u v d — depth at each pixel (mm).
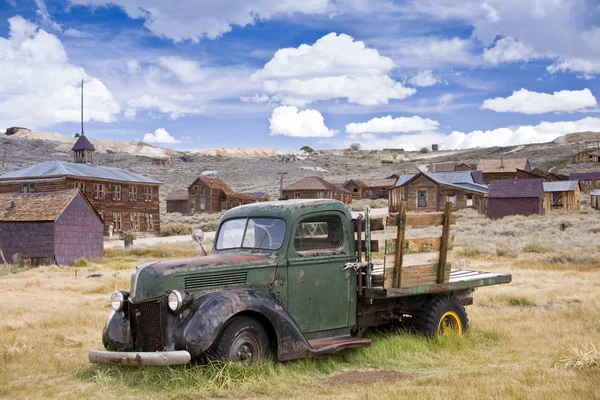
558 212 66812
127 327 7242
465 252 28922
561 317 11375
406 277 8469
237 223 8234
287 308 7516
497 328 9656
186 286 6848
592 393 5570
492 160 101188
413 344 8219
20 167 125875
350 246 8211
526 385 6039
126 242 42938
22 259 31516
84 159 61094
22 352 8336
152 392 6215
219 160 190000
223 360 6574
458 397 5543
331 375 7035
